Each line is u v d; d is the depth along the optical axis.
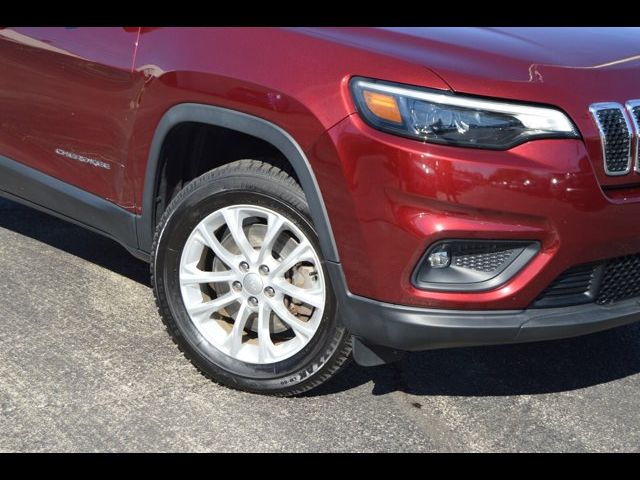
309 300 2.92
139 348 3.39
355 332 2.82
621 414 3.15
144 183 3.17
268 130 2.76
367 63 2.65
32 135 3.55
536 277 2.68
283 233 2.97
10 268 3.99
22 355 3.28
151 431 2.88
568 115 2.65
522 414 3.12
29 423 2.88
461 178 2.55
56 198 3.55
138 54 3.06
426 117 2.58
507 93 2.61
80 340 3.41
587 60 2.85
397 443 2.91
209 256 3.15
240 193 2.90
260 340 3.04
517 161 2.58
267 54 2.77
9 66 3.51
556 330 2.76
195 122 2.99
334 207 2.70
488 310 2.72
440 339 2.73
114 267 4.09
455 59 2.70
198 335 3.13
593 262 2.78
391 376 3.30
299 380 3.02
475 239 2.62
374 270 2.70
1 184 3.79
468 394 3.22
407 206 2.60
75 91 3.29
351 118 2.61
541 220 2.63
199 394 3.11
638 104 2.81
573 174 2.62
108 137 3.24
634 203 2.75
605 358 3.54
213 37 2.89
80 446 2.79
